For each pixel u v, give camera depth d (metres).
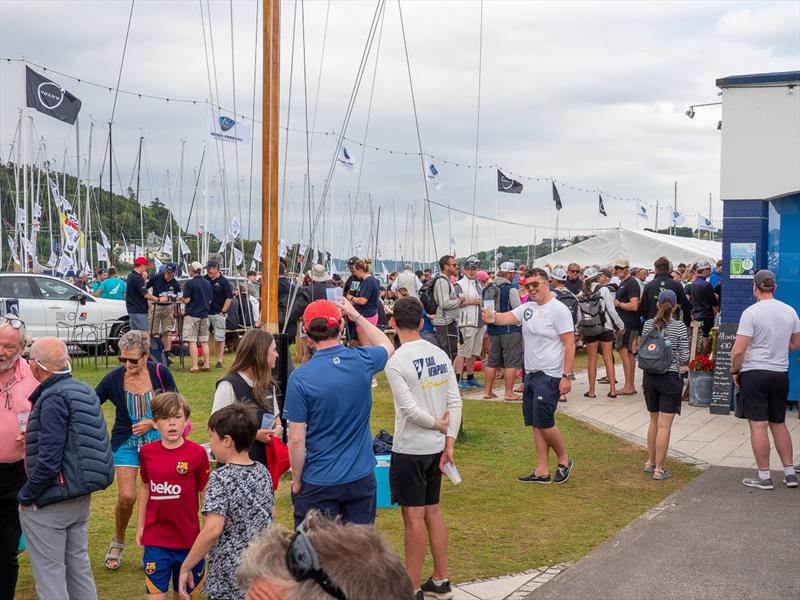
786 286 12.75
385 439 8.16
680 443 10.57
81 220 53.22
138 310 16.20
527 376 8.87
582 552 6.55
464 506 7.88
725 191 12.74
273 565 1.65
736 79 12.53
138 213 59.75
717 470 9.16
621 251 27.94
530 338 8.73
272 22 8.25
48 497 4.74
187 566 4.40
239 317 20.48
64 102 21.03
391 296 24.31
